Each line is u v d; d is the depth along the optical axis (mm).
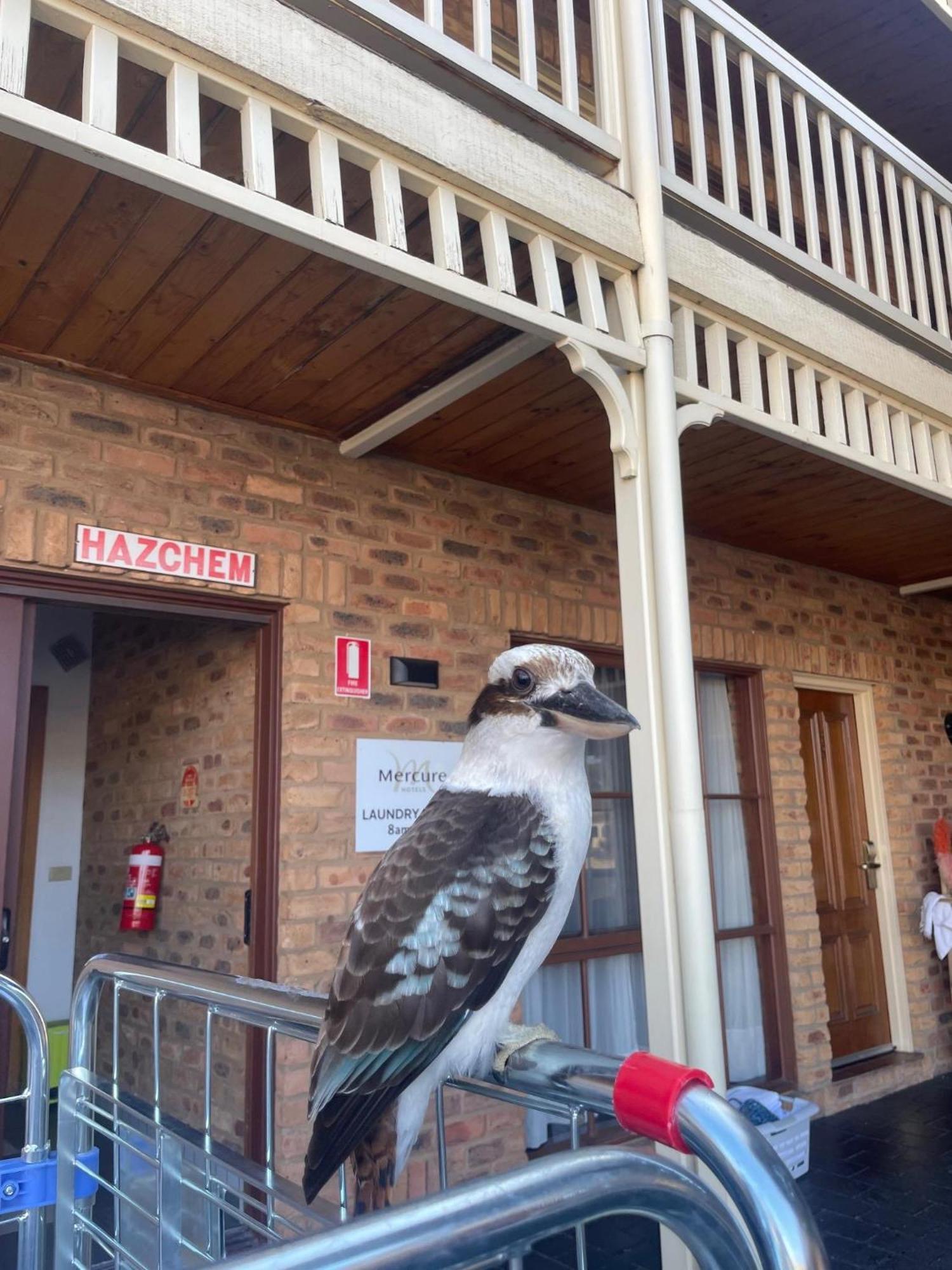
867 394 3625
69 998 5250
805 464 4059
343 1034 1329
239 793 3691
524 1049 1316
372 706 3668
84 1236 1851
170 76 1967
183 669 4223
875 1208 3729
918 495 4383
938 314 4164
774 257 3385
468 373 3061
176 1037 3928
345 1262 726
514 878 1438
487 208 2469
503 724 1575
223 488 3432
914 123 5984
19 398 3051
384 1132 1372
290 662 3496
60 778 5402
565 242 2660
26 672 3053
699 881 2459
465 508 4117
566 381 3275
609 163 2900
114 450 3213
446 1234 784
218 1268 689
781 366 3270
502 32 4094
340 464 3754
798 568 5672
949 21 4527
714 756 5164
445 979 1354
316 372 3207
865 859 5879
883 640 6148
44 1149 1877
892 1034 5746
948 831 5953
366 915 1404
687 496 4465
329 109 2145
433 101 2354
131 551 3186
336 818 3498
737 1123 877
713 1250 948
